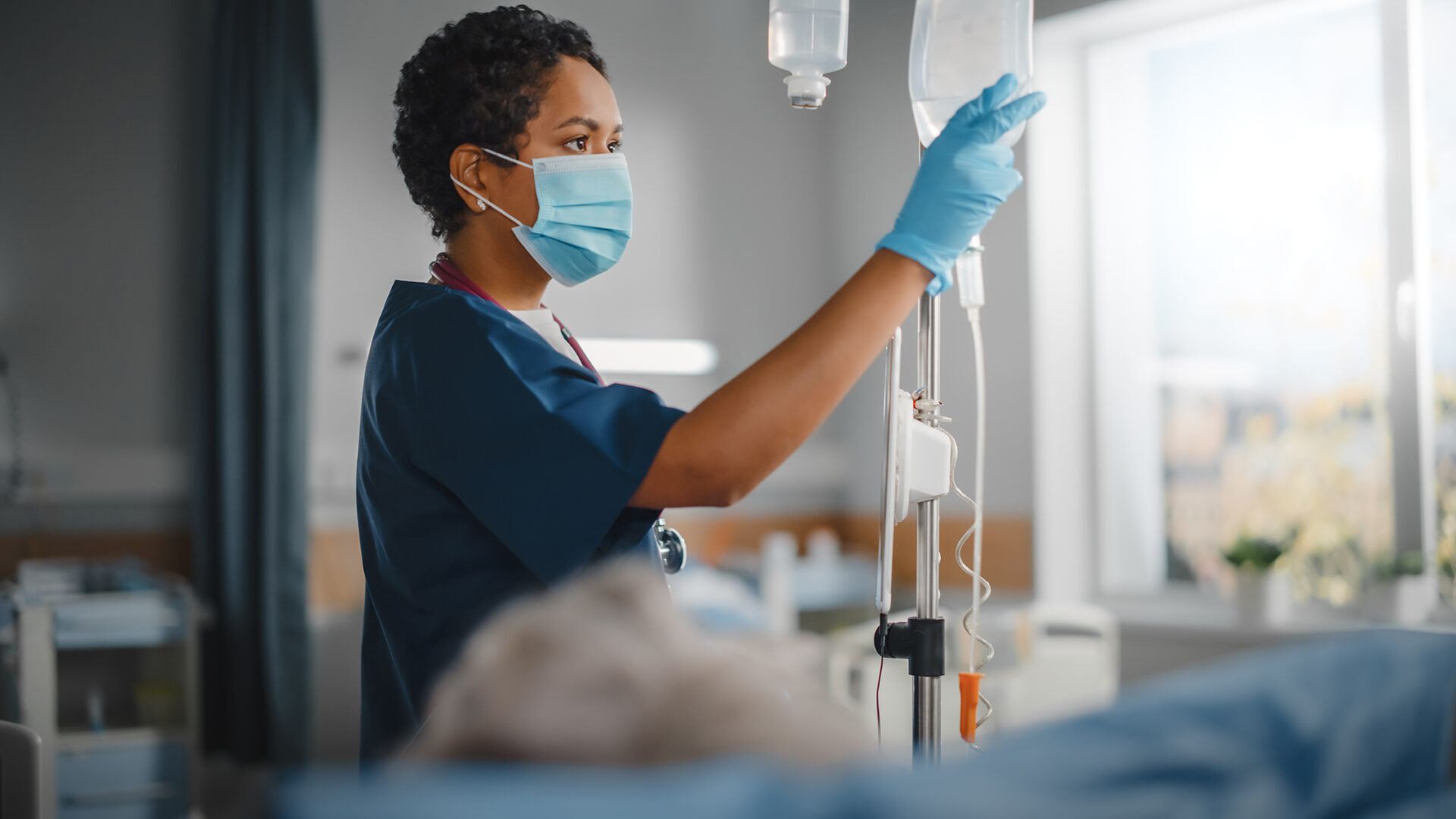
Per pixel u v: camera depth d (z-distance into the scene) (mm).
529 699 313
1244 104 3344
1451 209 2975
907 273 825
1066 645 3139
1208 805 359
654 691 317
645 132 4020
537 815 251
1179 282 3480
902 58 4004
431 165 999
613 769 303
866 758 309
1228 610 3318
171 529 3424
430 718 327
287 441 3252
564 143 997
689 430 781
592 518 792
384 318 990
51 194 3383
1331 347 3156
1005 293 3582
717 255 4168
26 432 3320
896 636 909
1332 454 3145
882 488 906
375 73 3617
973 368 3648
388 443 909
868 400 4176
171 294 3469
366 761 1035
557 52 992
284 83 3301
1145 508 3555
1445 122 2984
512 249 1027
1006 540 3559
